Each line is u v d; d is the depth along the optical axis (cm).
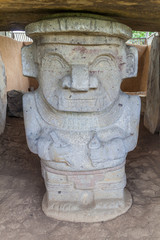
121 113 172
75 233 163
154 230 164
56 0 117
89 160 163
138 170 247
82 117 165
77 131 165
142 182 225
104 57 151
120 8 131
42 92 165
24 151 298
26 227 169
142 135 345
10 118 420
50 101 160
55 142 162
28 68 171
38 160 277
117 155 164
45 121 172
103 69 153
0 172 248
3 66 362
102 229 166
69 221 174
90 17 140
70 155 162
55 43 145
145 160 269
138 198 201
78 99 153
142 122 394
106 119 167
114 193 182
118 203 180
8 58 532
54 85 156
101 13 142
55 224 172
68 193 181
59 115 167
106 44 146
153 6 126
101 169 171
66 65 150
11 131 363
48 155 164
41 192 211
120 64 161
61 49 146
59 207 179
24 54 168
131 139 178
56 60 151
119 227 167
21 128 379
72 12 139
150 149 297
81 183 174
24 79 643
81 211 177
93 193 181
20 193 210
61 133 165
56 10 137
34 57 164
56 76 154
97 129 166
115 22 142
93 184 175
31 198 202
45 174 181
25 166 262
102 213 176
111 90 159
